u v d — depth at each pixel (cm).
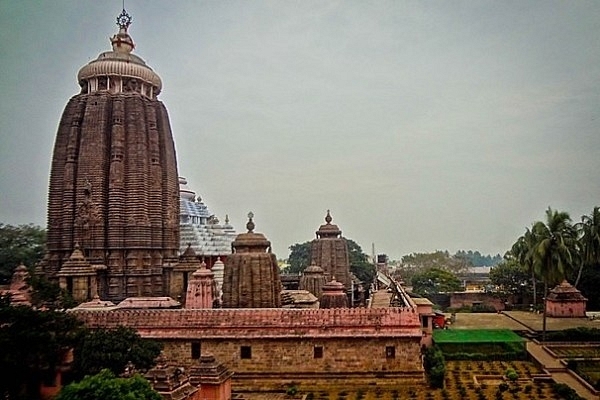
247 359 4366
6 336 3253
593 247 7938
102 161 5631
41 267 5597
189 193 9356
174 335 4394
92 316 4494
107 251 5569
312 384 4284
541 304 8962
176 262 6025
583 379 4538
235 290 5181
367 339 4309
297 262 17025
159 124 6066
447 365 5162
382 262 16912
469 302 10150
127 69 5934
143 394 2702
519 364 5191
